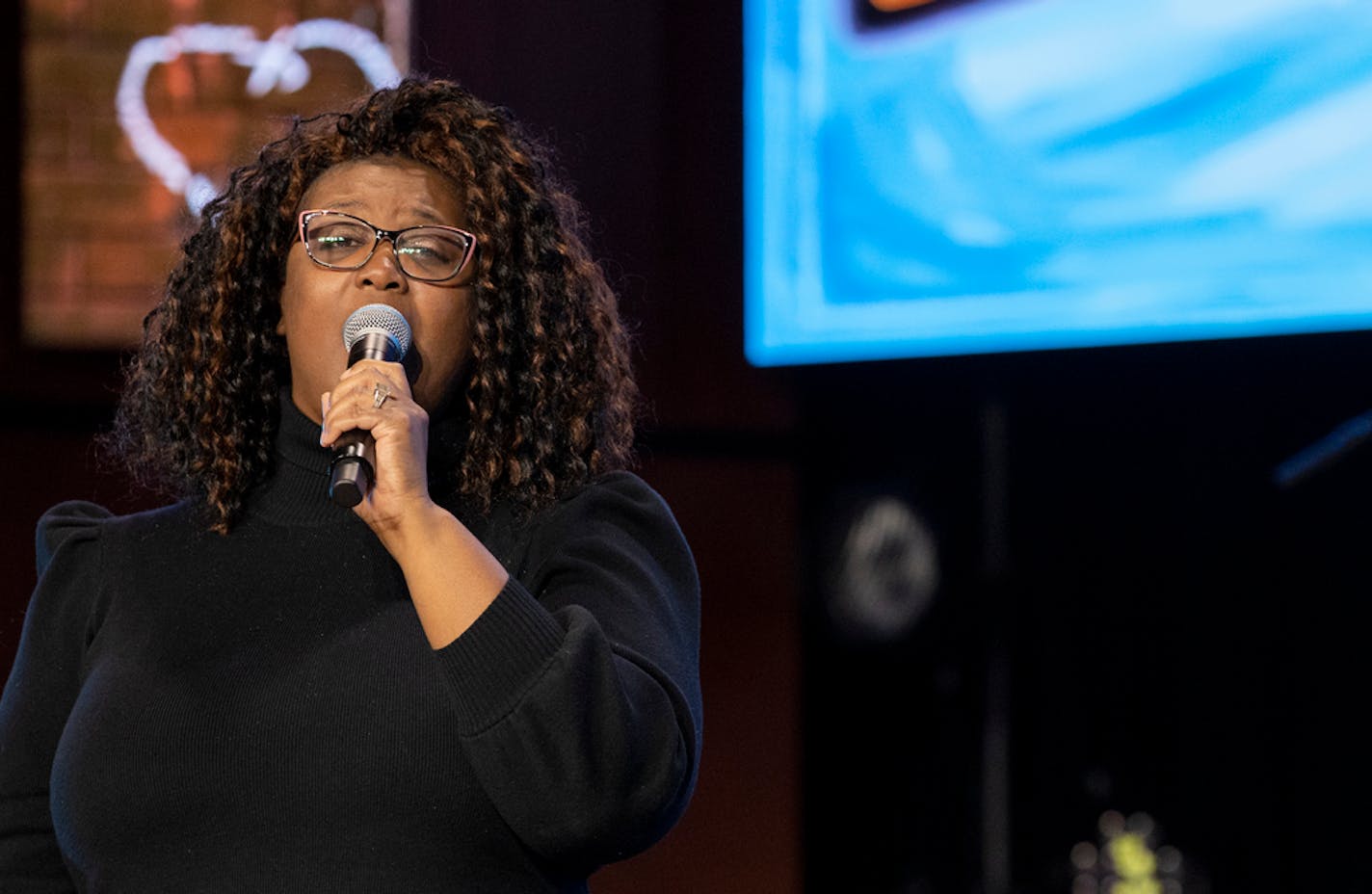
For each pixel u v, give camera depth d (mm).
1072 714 12023
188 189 12641
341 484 3867
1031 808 12148
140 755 4215
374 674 4266
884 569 12852
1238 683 11133
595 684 3965
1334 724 10547
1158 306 10312
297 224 4680
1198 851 11250
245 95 12734
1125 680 11773
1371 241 9180
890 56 12141
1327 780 10578
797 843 13492
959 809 12672
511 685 3904
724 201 13867
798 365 12836
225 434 4789
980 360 11781
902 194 12039
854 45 12430
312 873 4086
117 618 4586
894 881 13039
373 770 4141
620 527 4762
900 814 13055
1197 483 11422
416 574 3961
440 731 4180
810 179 12742
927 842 12859
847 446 13703
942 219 11742
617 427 5168
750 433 13781
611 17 13797
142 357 5223
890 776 13141
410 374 4457
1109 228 10625
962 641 12719
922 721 12984
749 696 13594
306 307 4531
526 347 4754
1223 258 9961
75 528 4934
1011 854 11969
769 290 13039
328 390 4559
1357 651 10453
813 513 13812
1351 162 9273
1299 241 9555
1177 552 11523
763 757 13562
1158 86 10312
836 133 12539
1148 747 11625
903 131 12031
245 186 4969
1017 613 12352
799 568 13758
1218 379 11211
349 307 4484
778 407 13852
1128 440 11844
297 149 4914
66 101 12633
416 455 4004
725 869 13414
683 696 4258
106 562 4758
